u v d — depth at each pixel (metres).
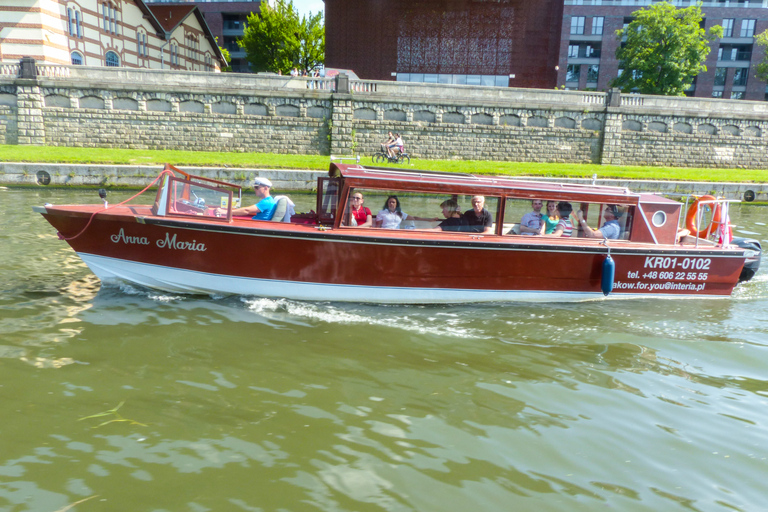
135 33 35.47
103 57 32.03
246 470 3.35
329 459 3.50
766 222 15.60
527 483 3.33
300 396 4.32
